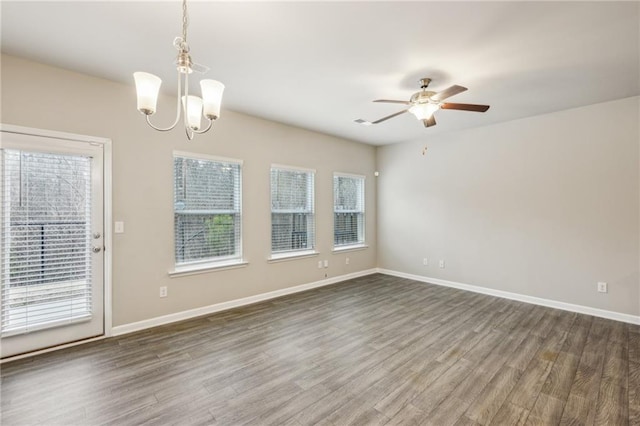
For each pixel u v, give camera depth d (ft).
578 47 7.97
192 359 8.46
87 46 7.95
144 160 10.69
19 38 7.57
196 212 12.11
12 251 8.34
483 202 15.28
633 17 6.68
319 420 6.07
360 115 13.62
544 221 13.37
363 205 19.53
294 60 8.70
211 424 5.94
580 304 12.46
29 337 8.63
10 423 5.95
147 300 10.74
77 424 5.93
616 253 11.68
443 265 16.90
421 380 7.48
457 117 13.79
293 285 15.42
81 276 9.40
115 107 10.09
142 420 6.04
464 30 7.25
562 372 7.84
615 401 6.66
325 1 6.19
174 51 8.20
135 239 10.49
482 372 7.84
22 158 8.52
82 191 9.46
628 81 9.98
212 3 6.23
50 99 8.95
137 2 6.22
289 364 8.23
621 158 11.54
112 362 8.27
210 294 12.34
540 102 11.89
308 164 16.14
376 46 7.97
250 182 13.66
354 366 8.14
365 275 19.40
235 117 13.12
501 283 14.67
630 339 9.84
